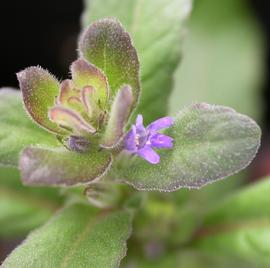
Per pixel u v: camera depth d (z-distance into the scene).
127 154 0.11
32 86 0.11
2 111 0.12
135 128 0.11
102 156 0.11
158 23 0.14
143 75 0.13
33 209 0.15
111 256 0.11
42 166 0.10
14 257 0.11
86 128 0.11
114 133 0.10
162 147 0.11
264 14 0.21
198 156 0.11
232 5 0.19
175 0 0.14
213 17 0.19
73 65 0.11
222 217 0.15
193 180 0.11
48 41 0.21
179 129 0.11
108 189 0.12
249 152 0.10
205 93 0.18
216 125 0.11
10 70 0.21
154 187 0.11
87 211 0.12
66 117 0.11
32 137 0.12
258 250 0.14
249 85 0.18
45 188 0.15
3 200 0.15
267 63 0.20
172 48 0.13
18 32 0.21
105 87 0.11
